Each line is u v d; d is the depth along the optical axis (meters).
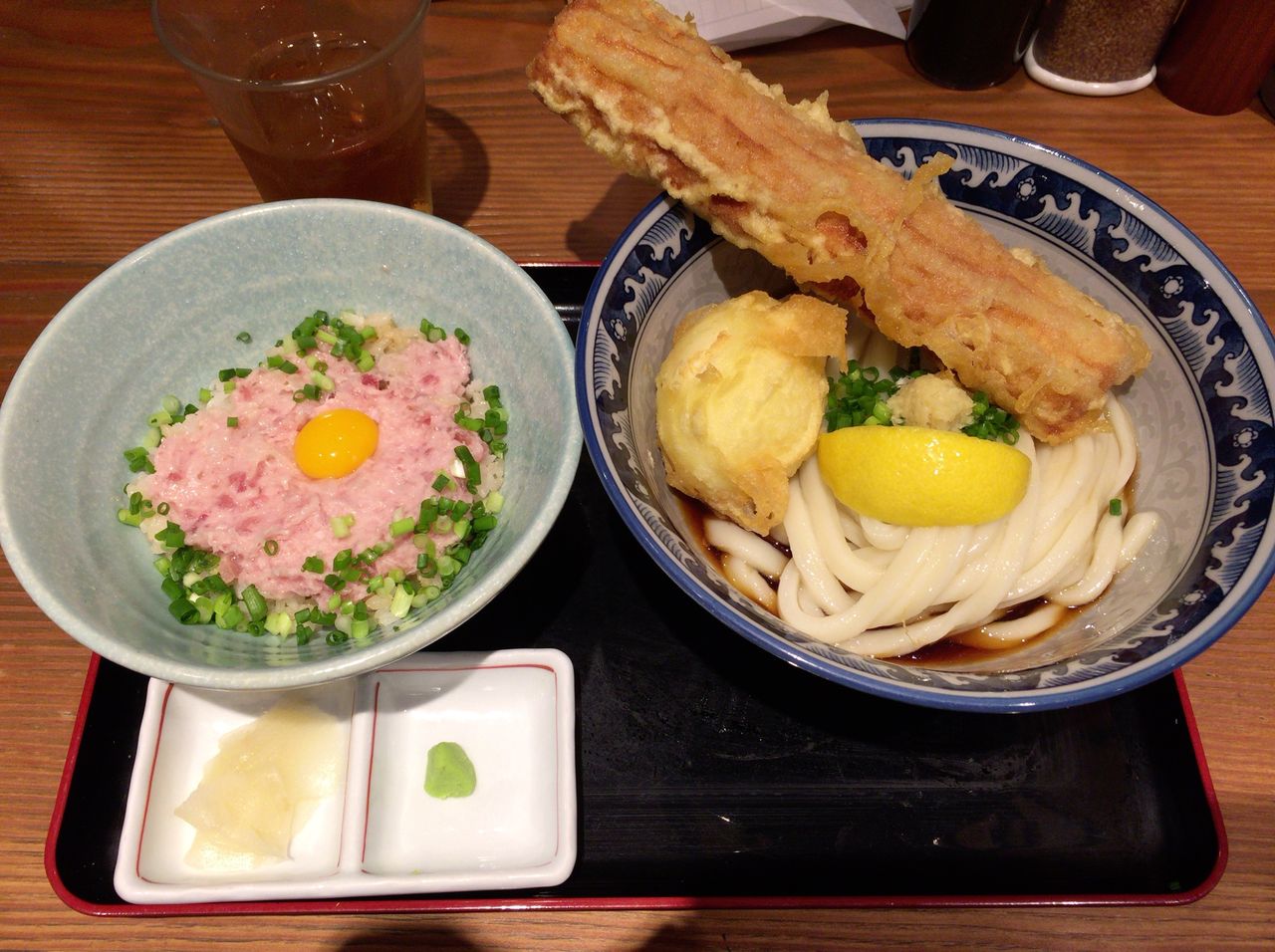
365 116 0.36
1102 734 0.31
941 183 0.36
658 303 0.35
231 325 0.35
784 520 0.33
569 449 0.30
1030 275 0.32
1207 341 0.32
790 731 0.32
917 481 0.30
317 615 0.31
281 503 0.32
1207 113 0.45
